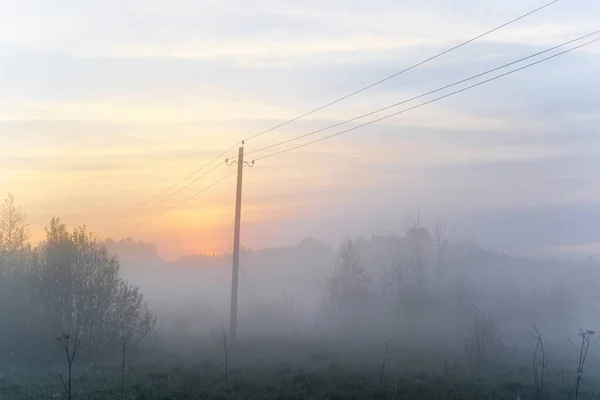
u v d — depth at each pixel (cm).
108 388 2092
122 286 3462
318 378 2267
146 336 3553
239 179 3966
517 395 2181
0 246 3728
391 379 2377
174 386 2091
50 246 3388
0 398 1989
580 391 2319
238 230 3897
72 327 3247
